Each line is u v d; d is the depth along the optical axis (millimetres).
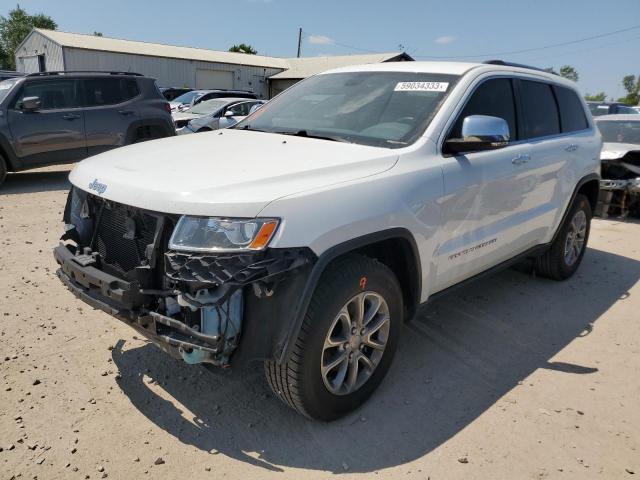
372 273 2787
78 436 2676
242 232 2338
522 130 4188
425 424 2914
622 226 8008
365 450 2684
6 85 9008
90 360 3377
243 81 37156
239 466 2533
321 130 3564
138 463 2516
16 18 67000
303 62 40219
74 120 9406
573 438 2852
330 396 2770
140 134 10414
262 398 3080
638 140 8688
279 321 2451
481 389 3287
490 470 2578
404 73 3859
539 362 3664
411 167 3053
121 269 2791
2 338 3586
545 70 4887
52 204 7793
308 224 2459
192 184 2512
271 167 2717
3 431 2680
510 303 4684
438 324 4180
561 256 5070
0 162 8797
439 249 3262
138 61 31547
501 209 3807
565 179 4676
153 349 3549
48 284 4559
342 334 2811
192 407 2967
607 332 4191
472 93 3611
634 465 2664
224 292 2275
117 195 2662
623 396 3281
